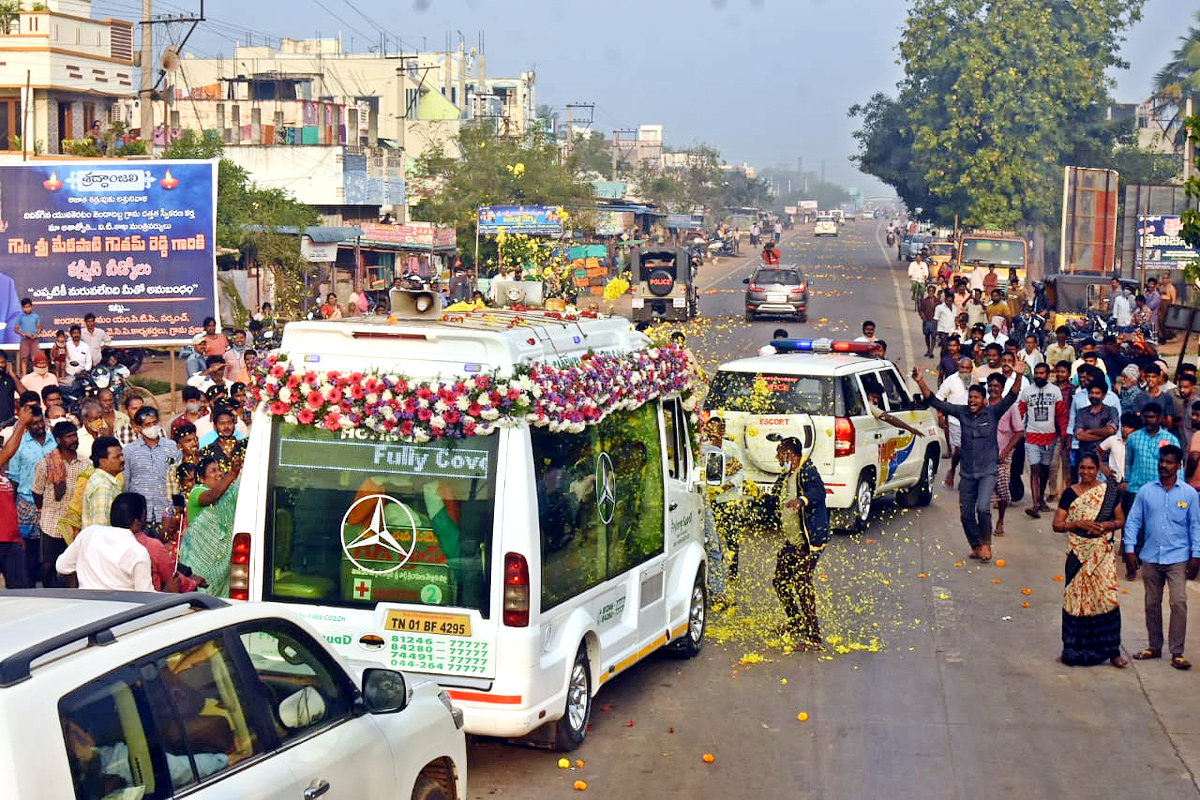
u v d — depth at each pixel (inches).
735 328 1508.4
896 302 1914.4
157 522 407.5
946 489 704.4
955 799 290.8
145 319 770.8
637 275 1585.9
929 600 470.6
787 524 410.6
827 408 562.9
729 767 311.0
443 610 295.9
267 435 307.1
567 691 311.0
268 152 1839.3
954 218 2655.0
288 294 1290.6
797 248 3838.6
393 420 295.0
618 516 350.3
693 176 4466.0
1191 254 1722.4
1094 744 326.6
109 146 1375.5
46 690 154.3
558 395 302.4
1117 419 580.4
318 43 3292.3
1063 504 396.2
